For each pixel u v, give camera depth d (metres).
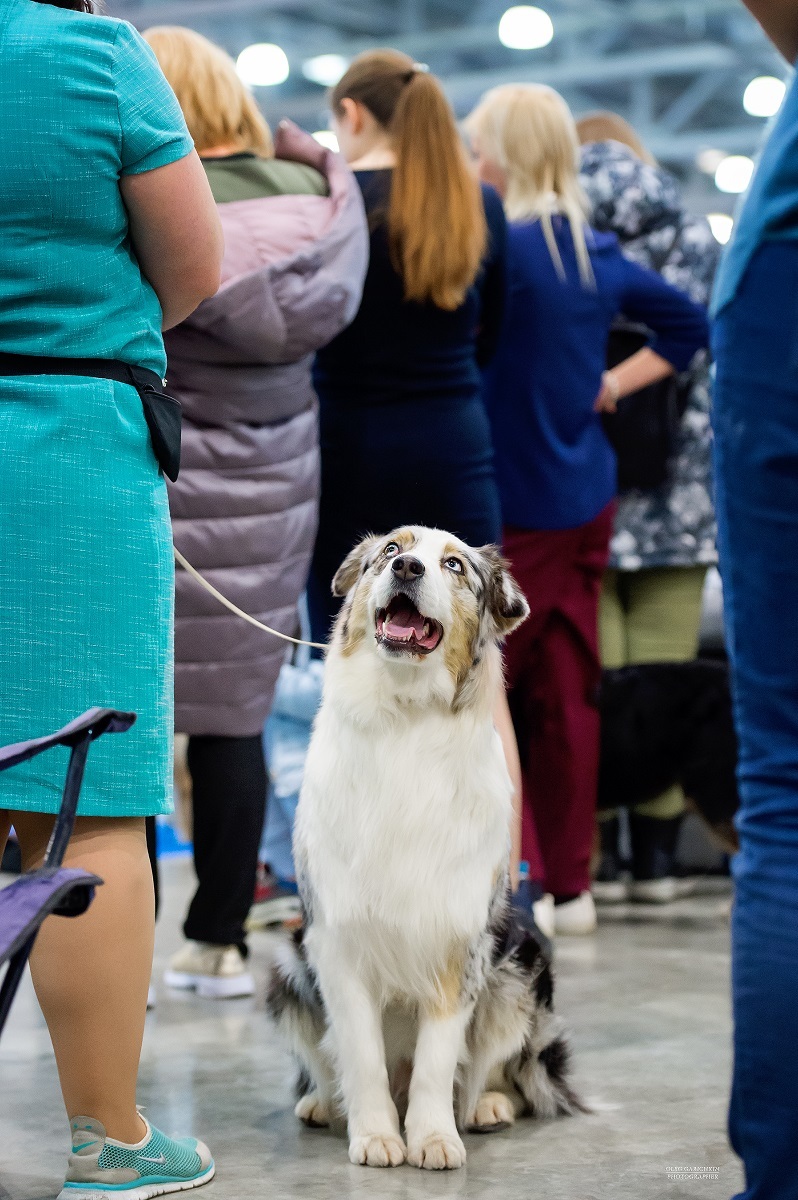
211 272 2.53
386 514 4.23
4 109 2.24
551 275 5.16
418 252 4.09
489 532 4.32
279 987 3.24
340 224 3.96
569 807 5.44
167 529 2.49
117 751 2.36
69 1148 2.91
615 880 6.08
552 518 5.24
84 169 2.27
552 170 5.25
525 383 5.19
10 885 1.66
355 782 2.97
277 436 4.02
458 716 3.02
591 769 5.48
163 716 2.44
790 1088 2.00
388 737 2.97
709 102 17.22
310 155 4.24
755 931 2.06
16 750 1.75
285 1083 3.44
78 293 2.34
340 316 3.96
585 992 4.39
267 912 5.58
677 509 5.94
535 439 5.21
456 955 2.95
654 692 5.86
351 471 4.25
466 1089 3.12
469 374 4.33
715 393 2.19
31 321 2.32
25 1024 3.99
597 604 5.54
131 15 14.54
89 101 2.26
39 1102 3.25
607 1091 3.36
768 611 2.11
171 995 4.36
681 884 6.35
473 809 2.97
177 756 5.70
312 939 3.01
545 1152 2.94
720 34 15.06
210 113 4.05
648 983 4.52
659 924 5.63
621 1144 2.98
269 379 3.95
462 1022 2.98
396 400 4.21
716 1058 3.63
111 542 2.36
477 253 4.19
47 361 2.35
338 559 4.33
